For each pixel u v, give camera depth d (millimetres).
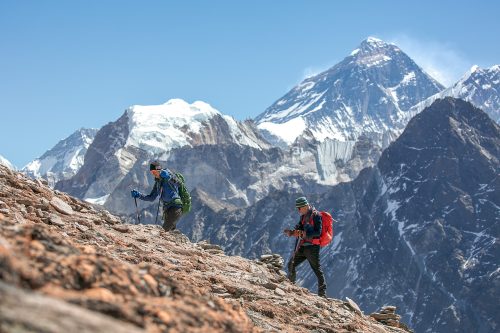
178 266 12016
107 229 13891
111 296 4656
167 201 17891
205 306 5512
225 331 4980
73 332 3301
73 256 4957
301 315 11883
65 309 3559
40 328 3223
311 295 14992
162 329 4352
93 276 4840
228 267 14258
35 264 4633
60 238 5309
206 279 11781
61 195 15570
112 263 5176
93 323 3486
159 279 5473
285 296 13125
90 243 11250
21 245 4867
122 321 4121
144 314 4477
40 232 5223
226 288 11742
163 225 17953
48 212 13133
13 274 3984
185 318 4660
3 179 14203
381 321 16328
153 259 11570
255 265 15672
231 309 5957
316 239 16922
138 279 5195
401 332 15180
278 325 10289
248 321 6180
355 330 12016
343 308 15227
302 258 17078
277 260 16922
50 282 4512
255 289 12609
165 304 4848
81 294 4547
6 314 3230
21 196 13281
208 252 16266
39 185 15469
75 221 13164
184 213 18125
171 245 14555
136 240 13828
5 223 5371
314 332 10547
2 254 4008
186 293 5535
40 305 3492
